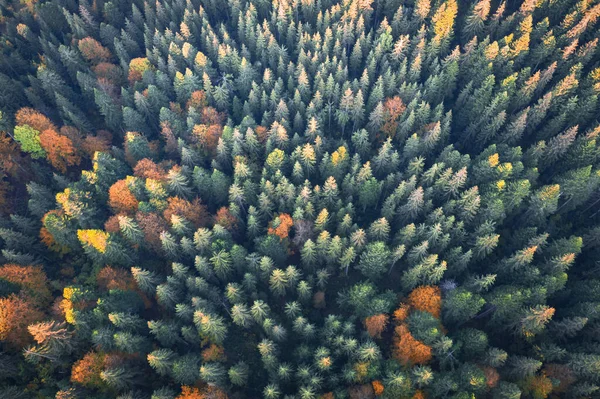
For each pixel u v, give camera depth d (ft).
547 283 209.67
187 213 253.65
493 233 232.53
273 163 269.44
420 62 315.58
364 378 195.21
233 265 236.84
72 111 324.19
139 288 238.27
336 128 327.67
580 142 263.70
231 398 203.72
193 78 324.19
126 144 294.66
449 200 250.57
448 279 234.58
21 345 213.66
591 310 202.59
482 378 181.57
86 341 212.23
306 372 192.65
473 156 299.17
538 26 318.04
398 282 248.32
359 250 242.17
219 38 380.99
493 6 358.02
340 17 359.66
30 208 268.41
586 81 290.15
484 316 229.66
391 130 296.10
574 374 189.67
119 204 261.65
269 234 241.76
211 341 213.46
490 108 278.46
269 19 387.96
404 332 200.64
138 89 338.34
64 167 306.96
